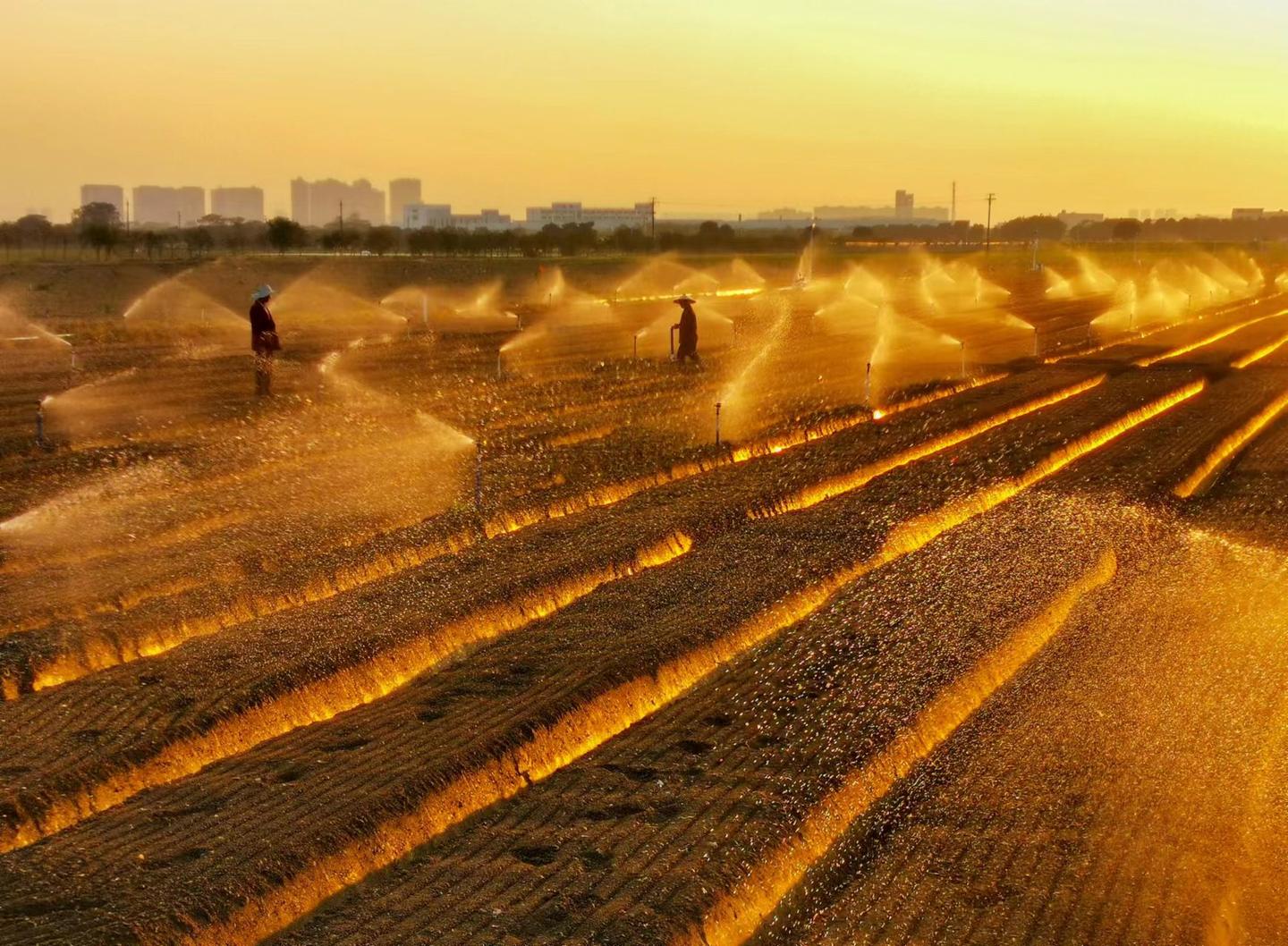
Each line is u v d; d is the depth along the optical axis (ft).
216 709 36.63
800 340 150.71
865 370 120.57
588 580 50.98
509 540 55.62
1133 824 32.65
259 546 53.47
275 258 256.32
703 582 50.55
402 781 32.60
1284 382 119.75
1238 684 42.32
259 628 43.65
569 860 29.86
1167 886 29.55
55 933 25.64
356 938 26.68
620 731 38.52
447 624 44.39
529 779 34.99
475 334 150.82
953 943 27.40
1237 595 52.13
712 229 462.19
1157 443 86.33
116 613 44.60
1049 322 186.29
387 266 252.42
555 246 338.75
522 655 42.27
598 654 42.11
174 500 60.95
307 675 39.34
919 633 45.80
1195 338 163.22
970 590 50.98
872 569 54.70
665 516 59.88
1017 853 31.17
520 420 86.58
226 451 72.95
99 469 67.62
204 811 31.27
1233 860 30.94
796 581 50.72
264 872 28.35
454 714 37.45
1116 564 56.90
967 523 62.34
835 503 65.92
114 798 32.65
